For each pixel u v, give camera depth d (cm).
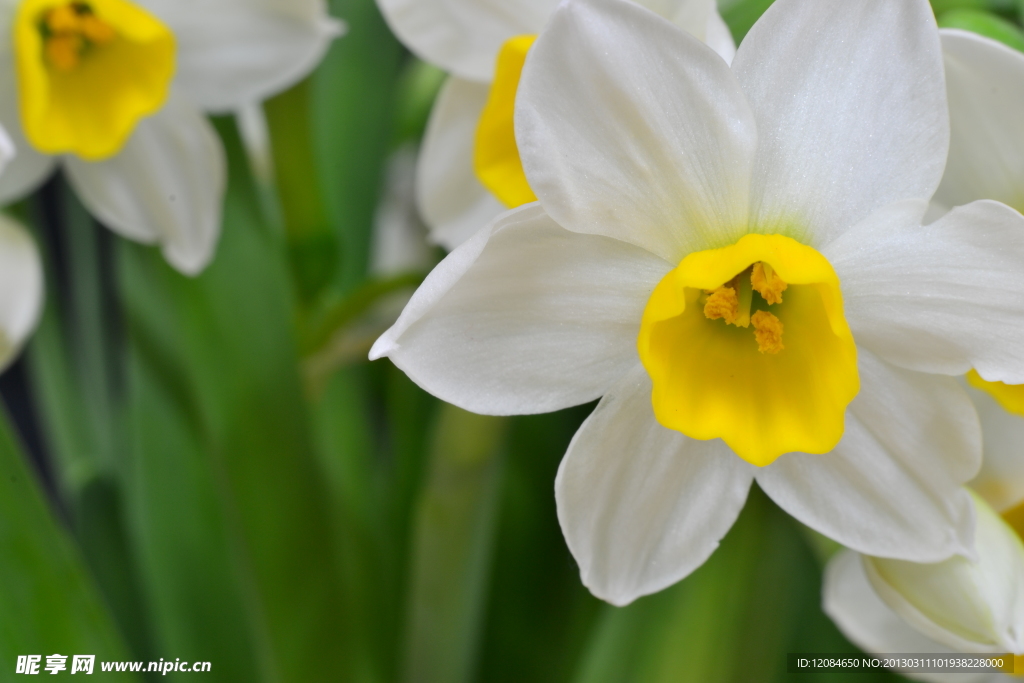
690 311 16
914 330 15
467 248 15
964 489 15
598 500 15
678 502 16
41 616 17
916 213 15
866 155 15
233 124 19
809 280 15
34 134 18
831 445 15
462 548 18
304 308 19
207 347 18
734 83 15
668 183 15
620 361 15
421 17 17
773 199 15
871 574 16
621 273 15
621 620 18
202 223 18
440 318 15
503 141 17
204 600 19
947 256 15
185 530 19
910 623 16
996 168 16
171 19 19
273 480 18
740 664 18
